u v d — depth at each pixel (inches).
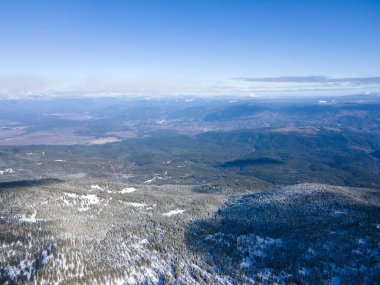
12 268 3253.0
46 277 3193.9
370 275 3511.3
